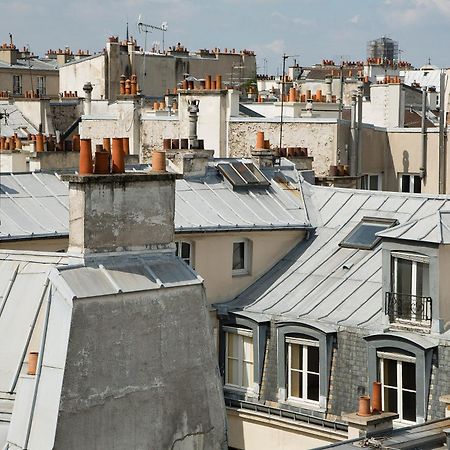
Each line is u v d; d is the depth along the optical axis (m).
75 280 47.09
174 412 48.31
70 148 98.31
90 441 45.72
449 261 64.25
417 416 63.03
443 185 105.56
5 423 47.91
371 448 47.84
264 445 68.94
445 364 62.84
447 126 109.25
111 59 174.62
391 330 65.06
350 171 101.81
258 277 75.25
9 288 52.56
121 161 49.75
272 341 70.00
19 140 119.69
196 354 49.28
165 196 50.50
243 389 70.94
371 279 70.44
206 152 79.19
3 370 49.66
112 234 48.94
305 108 120.94
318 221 78.06
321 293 70.94
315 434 66.44
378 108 127.31
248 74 187.50
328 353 66.88
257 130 104.94
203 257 73.06
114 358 46.75
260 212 77.00
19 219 69.06
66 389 45.31
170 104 130.75
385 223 74.88
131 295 47.59
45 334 46.59
